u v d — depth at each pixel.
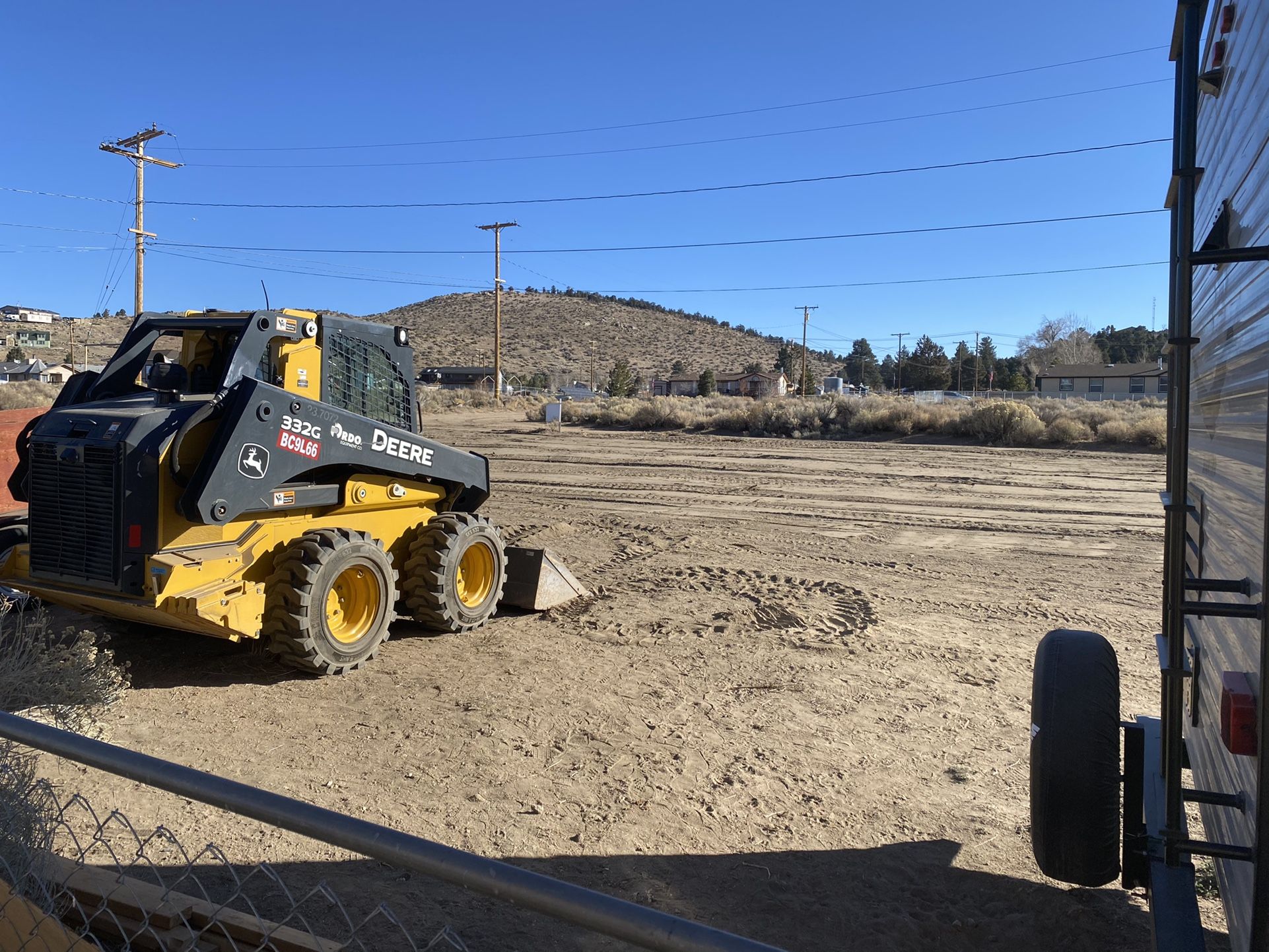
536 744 6.11
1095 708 3.51
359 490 8.00
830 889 4.42
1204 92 3.26
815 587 11.11
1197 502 3.35
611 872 4.50
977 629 9.34
